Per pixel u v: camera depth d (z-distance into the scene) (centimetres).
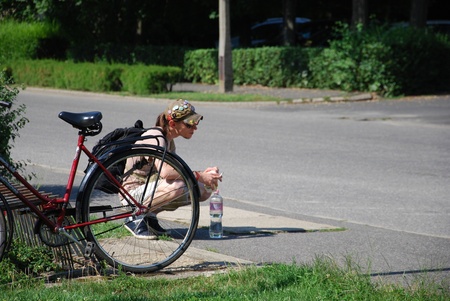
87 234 1206
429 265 1354
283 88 5531
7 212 1129
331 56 5275
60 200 1194
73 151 2712
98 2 6384
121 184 1255
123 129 1344
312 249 1460
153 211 1310
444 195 2091
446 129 3559
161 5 6844
